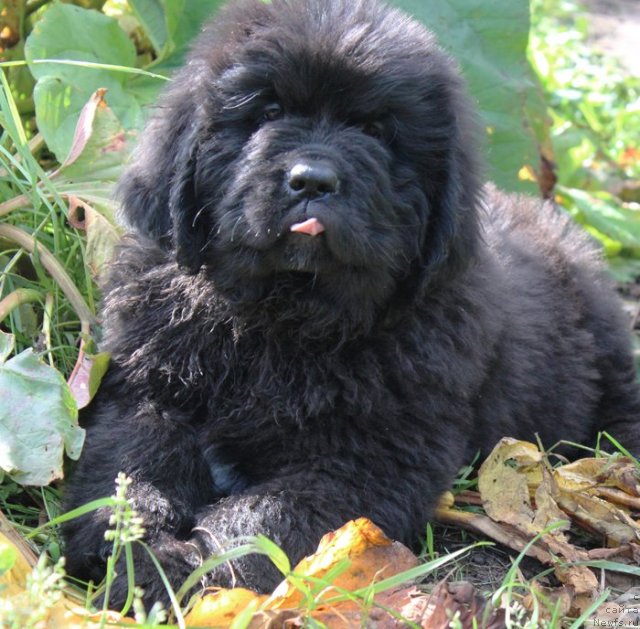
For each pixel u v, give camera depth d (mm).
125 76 1665
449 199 1357
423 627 1187
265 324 1367
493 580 1354
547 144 1968
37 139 1630
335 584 1226
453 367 1377
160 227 1371
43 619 1149
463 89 1405
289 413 1351
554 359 1585
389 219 1335
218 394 1377
